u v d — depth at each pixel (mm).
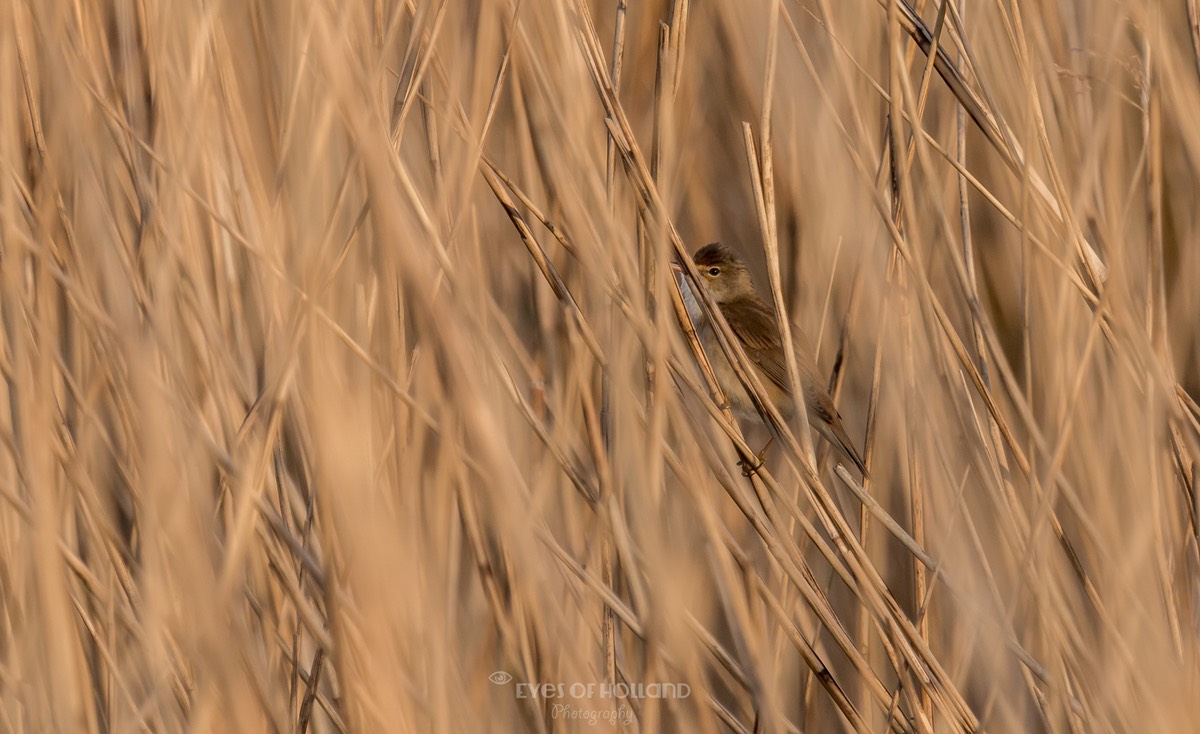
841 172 11445
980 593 10086
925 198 11133
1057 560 9828
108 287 9367
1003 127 9453
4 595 10008
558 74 10094
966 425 9969
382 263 9594
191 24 10055
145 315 9555
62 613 8703
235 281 10352
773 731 8695
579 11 9156
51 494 8742
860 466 10359
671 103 8992
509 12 10062
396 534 8422
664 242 8523
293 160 9281
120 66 10445
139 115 10273
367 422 9297
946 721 9055
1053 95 10758
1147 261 10031
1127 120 11641
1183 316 11445
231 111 10242
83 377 10602
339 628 8141
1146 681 8594
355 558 8062
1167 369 9641
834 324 11992
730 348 9562
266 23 10820
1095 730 8891
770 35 9328
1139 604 8742
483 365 8789
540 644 9062
